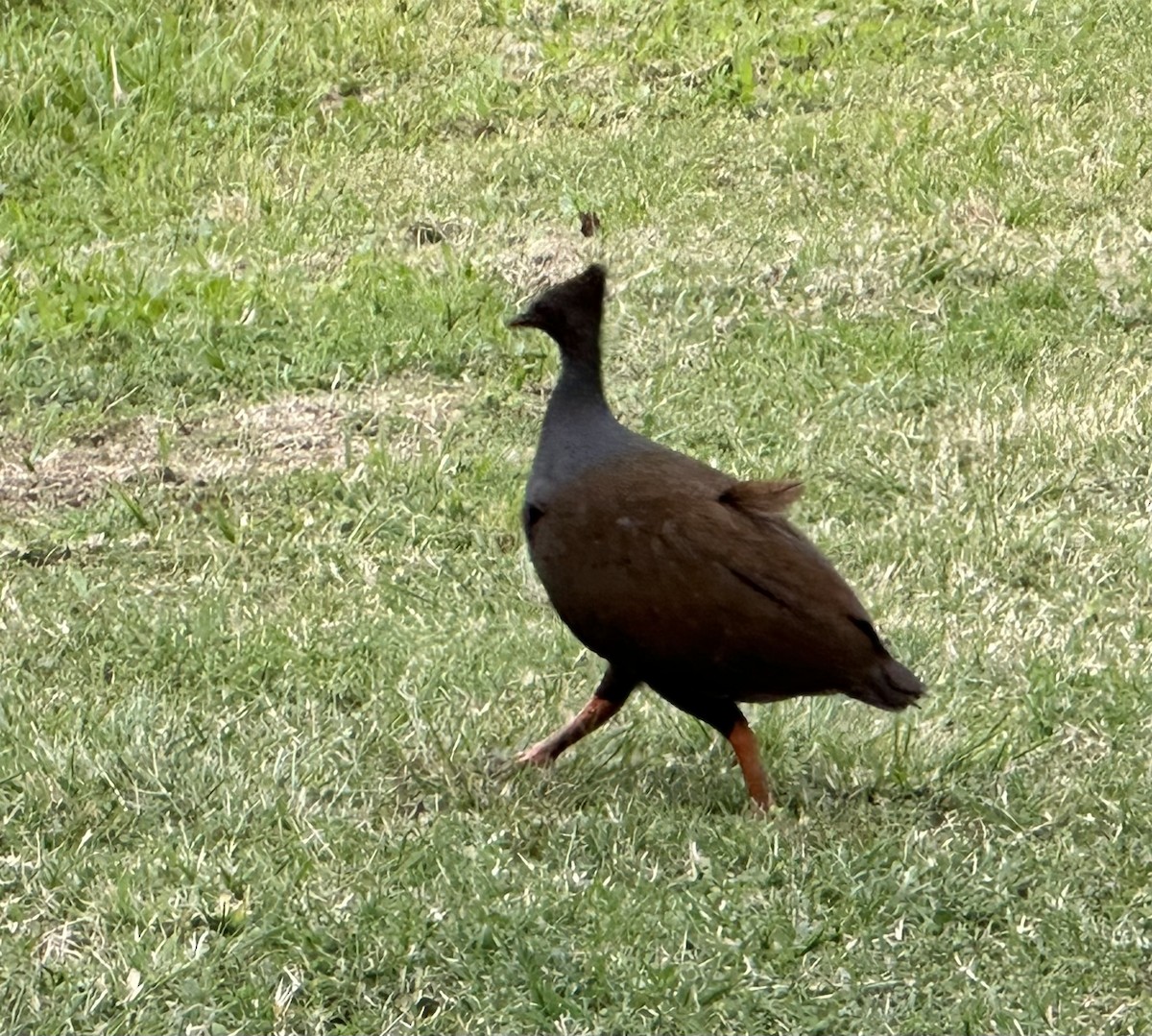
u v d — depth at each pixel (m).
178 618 10.98
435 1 20.42
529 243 15.95
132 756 9.48
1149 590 11.09
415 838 8.94
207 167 17.59
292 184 17.44
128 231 16.59
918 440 12.86
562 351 9.45
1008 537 11.60
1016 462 12.52
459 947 8.17
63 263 15.63
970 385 13.48
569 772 9.54
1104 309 14.49
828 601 8.70
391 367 14.22
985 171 16.62
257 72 19.00
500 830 9.02
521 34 19.89
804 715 9.92
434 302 14.79
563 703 10.11
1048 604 10.94
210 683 10.38
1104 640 10.55
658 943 8.18
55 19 19.52
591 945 8.14
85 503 12.66
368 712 10.05
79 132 18.00
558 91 19.00
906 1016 7.80
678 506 8.88
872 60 19.25
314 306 14.91
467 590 11.44
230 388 14.07
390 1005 7.95
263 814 9.06
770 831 8.87
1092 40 19.23
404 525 12.12
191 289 15.08
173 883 8.62
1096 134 17.33
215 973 8.09
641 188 16.75
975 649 10.46
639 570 8.80
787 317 14.67
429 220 16.42
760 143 17.56
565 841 8.93
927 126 17.58
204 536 12.11
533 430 13.38
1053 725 9.80
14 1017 7.80
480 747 9.73
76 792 9.30
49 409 13.59
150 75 18.62
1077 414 12.94
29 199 17.17
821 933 8.21
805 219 16.16
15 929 8.36
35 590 11.45
